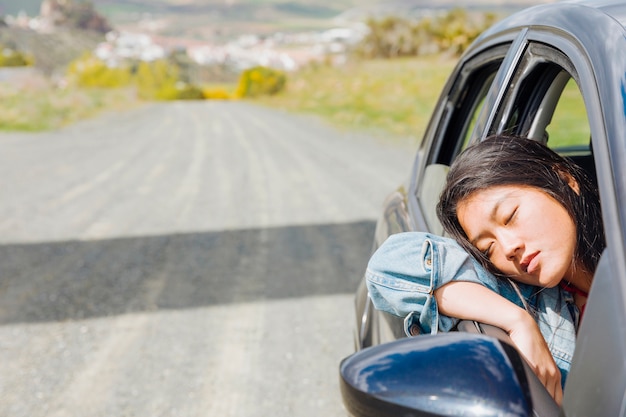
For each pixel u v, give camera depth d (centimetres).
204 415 367
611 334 97
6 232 809
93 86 8438
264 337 470
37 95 3666
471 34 4875
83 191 1109
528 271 128
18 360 441
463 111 235
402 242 144
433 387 102
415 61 5006
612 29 126
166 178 1262
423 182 237
